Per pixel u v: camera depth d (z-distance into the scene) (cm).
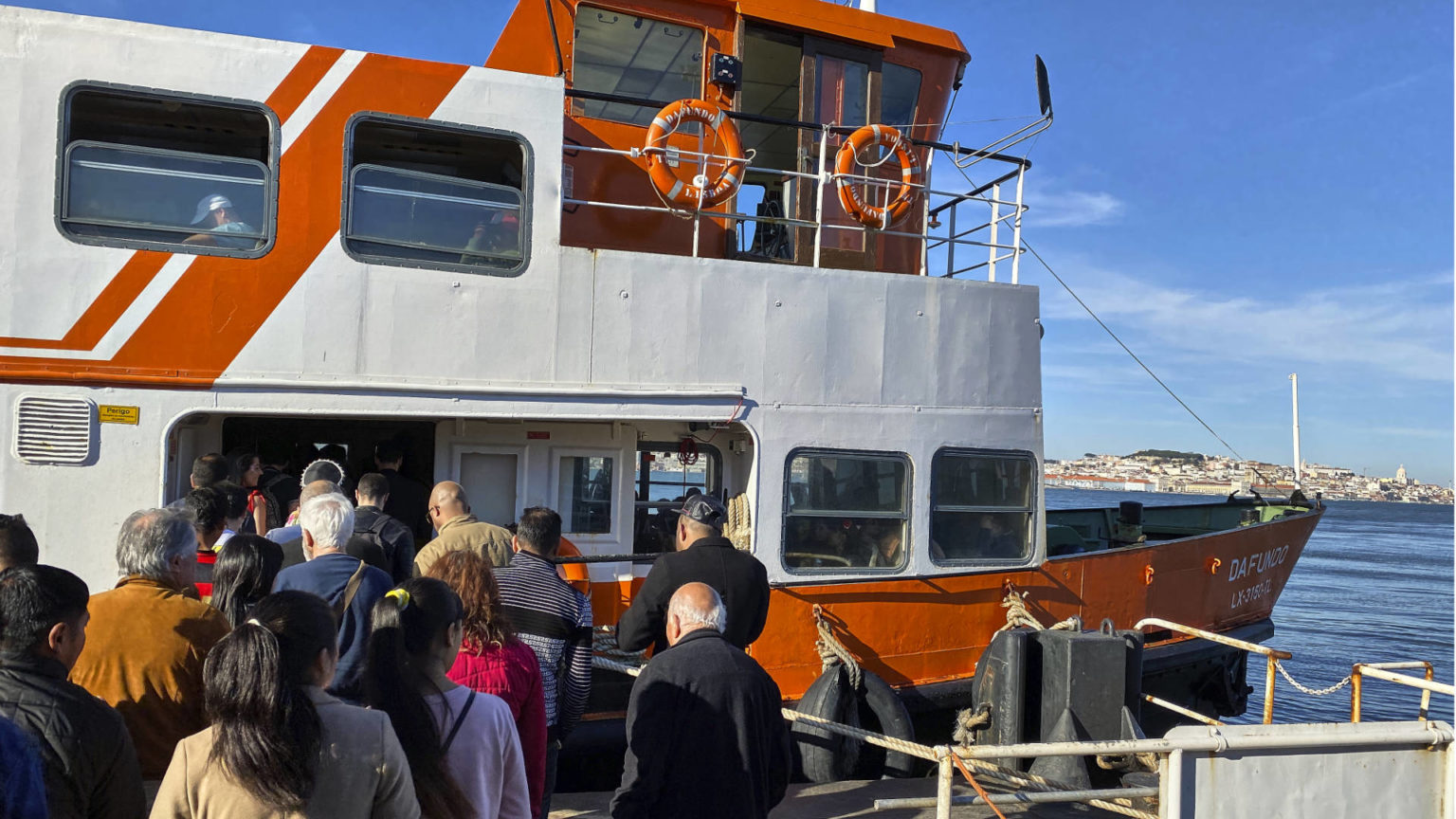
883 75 788
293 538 457
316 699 219
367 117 542
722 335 609
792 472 627
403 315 542
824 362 637
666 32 719
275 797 202
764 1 727
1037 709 584
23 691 226
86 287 491
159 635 289
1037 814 519
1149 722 801
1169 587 806
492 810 253
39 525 484
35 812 182
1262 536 925
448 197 557
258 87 524
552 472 671
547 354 568
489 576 318
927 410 670
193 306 507
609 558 555
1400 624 2845
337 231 533
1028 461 712
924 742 667
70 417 488
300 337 525
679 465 709
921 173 809
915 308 666
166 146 565
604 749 563
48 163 488
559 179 579
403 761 225
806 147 743
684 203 613
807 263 739
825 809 505
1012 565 700
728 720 312
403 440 718
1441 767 460
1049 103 679
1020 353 709
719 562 435
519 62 704
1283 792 435
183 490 593
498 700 264
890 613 650
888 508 657
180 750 214
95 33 498
